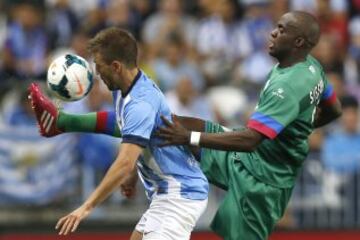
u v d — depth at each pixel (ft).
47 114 88.17
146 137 78.79
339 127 143.54
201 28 166.71
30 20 152.87
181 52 157.89
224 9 167.94
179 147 83.76
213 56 162.71
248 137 82.33
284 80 83.87
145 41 161.07
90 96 136.46
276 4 169.78
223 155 89.56
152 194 84.38
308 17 86.07
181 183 83.25
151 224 83.35
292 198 142.00
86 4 160.97
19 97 137.59
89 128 89.10
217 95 151.43
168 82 152.46
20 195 136.56
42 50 152.76
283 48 85.81
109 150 137.69
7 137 135.95
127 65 80.69
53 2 158.61
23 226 136.67
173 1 165.89
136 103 79.66
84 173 137.69
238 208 87.76
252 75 159.94
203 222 139.03
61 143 137.49
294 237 141.79
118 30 81.15
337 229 142.82
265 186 87.40
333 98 91.40
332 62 158.10
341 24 171.12
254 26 166.61
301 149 87.61
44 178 137.08
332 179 142.72
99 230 138.82
